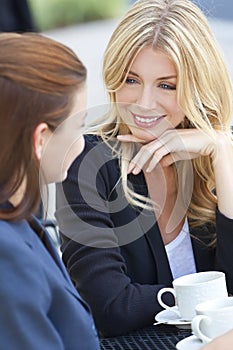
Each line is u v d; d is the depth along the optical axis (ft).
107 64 6.89
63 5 29.30
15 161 4.55
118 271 6.53
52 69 4.62
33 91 4.52
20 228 4.74
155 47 6.68
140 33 6.69
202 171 7.22
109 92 6.94
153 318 6.43
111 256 6.54
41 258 4.72
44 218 5.10
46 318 4.48
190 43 6.72
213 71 6.89
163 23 6.72
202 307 5.70
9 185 4.58
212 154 7.13
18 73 4.51
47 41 4.75
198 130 7.04
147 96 6.81
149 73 6.74
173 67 6.73
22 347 4.36
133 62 6.75
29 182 4.62
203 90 6.87
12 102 4.49
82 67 4.81
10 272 4.38
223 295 6.03
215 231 7.28
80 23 29.50
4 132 4.50
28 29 11.80
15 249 4.43
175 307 6.35
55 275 4.69
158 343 5.92
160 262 6.95
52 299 4.66
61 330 4.75
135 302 6.41
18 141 4.54
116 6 29.68
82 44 25.89
